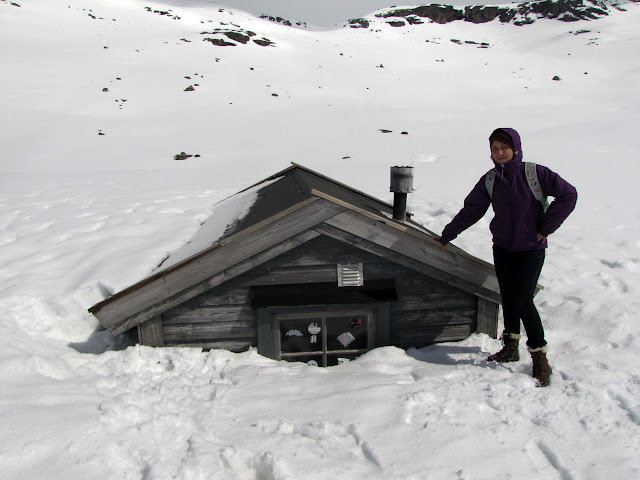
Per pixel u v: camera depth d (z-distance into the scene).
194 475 1.96
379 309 3.46
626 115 34.78
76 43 60.31
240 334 3.44
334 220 3.16
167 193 10.51
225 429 2.37
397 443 2.28
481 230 6.90
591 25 88.31
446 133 31.36
